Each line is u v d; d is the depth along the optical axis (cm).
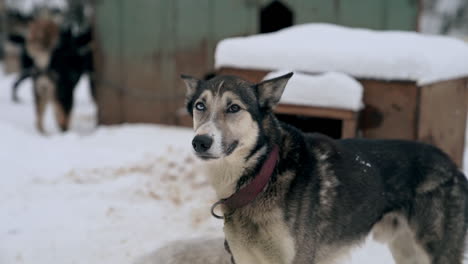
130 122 820
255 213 271
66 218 448
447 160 313
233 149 267
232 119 267
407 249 326
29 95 1138
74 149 664
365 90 462
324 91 451
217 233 406
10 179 550
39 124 792
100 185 530
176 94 791
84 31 855
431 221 302
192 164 550
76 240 405
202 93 279
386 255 369
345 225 285
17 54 1532
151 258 349
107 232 420
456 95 509
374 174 292
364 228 295
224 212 282
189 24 771
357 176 287
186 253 348
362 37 503
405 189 302
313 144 289
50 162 610
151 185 516
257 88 279
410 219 305
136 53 799
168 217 446
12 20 1112
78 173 566
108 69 814
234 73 504
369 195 288
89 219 446
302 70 479
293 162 274
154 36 788
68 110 805
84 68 828
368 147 305
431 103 463
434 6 1809
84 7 1320
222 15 755
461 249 307
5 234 418
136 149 661
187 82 300
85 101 1141
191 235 407
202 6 761
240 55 500
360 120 466
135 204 478
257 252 279
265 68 491
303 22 725
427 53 465
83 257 380
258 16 740
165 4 775
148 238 406
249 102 272
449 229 303
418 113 444
